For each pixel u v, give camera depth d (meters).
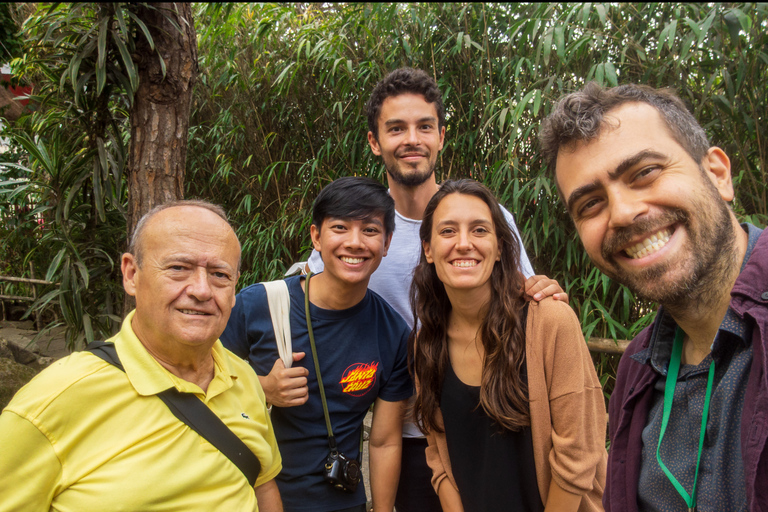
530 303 1.22
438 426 1.33
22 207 4.07
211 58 3.25
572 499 1.13
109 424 0.91
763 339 0.63
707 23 1.75
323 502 1.37
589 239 0.81
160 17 2.25
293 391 1.31
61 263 2.83
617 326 2.05
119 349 0.98
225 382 1.08
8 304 4.95
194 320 0.97
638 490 0.86
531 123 2.26
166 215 1.00
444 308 1.34
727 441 0.70
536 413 1.16
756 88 1.92
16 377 2.83
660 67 2.01
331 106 2.99
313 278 1.48
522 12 2.33
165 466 0.92
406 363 1.50
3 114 4.37
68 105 2.66
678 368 0.82
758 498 0.61
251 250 3.47
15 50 3.41
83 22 2.43
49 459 0.87
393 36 2.63
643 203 0.73
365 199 1.32
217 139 3.55
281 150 3.39
